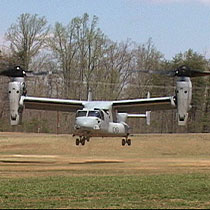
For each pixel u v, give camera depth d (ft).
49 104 345.92
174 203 148.15
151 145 543.80
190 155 463.01
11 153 445.37
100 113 325.62
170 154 479.82
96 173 251.80
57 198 157.79
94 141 551.59
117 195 164.25
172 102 327.47
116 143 548.31
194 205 144.87
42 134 650.43
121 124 351.46
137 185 188.34
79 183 194.70
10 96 328.29
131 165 310.04
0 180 208.44
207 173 247.91
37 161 341.41
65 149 496.23
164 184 191.52
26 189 176.76
